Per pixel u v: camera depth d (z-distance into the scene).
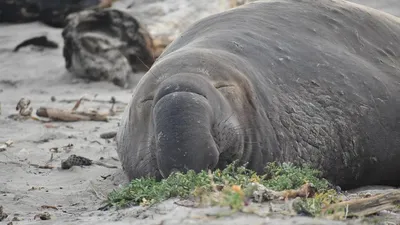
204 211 12.54
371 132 19.17
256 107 17.28
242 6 21.09
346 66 19.56
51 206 16.58
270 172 16.53
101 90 36.38
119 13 38.75
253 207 12.69
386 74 20.27
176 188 14.18
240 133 16.67
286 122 17.84
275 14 20.50
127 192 15.27
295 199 13.23
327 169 18.58
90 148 23.73
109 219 13.62
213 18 20.48
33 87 37.03
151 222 12.52
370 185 19.67
